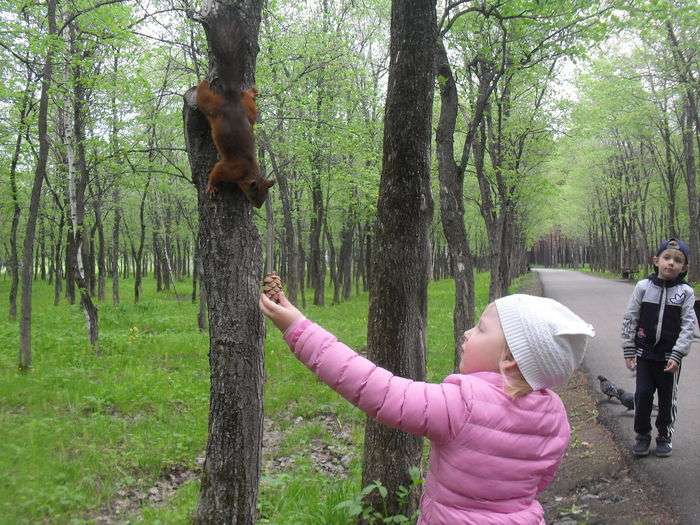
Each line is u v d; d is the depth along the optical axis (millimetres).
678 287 5855
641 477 5652
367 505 4629
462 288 8789
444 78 8312
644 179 36312
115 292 25281
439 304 25016
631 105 25266
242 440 3566
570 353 2037
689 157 27781
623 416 7703
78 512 5621
